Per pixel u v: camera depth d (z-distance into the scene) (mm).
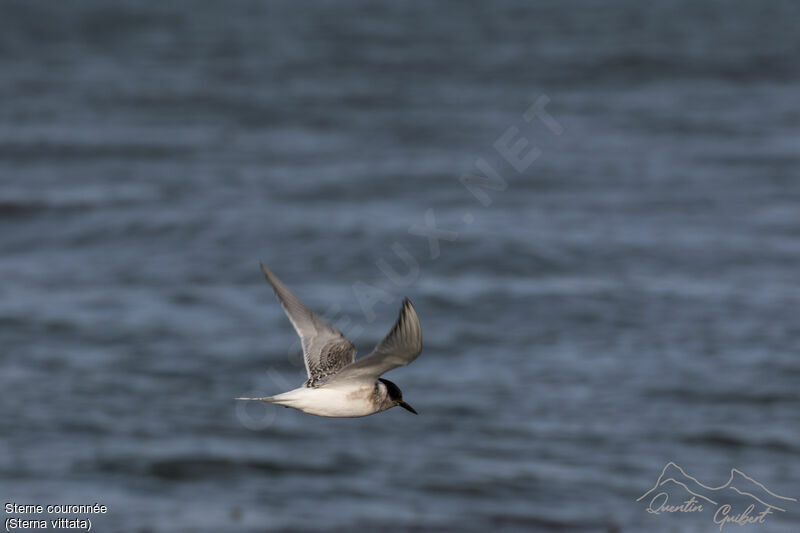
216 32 71812
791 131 42125
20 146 41594
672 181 35906
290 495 16656
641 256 28625
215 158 40406
